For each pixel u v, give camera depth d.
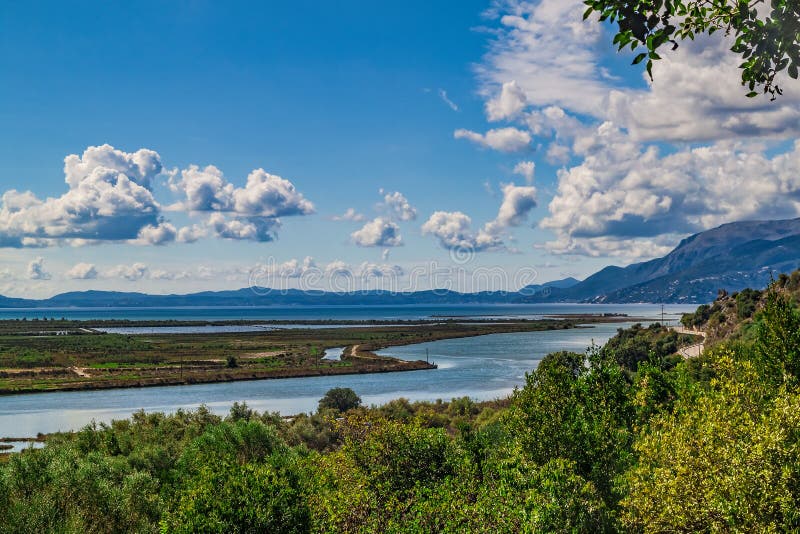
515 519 16.61
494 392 110.56
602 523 19.39
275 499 21.84
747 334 78.75
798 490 13.74
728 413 16.31
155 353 195.88
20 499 26.81
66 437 59.19
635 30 7.02
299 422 68.00
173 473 41.75
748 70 7.72
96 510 29.38
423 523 18.09
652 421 21.92
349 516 20.83
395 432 25.86
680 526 15.02
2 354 185.75
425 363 155.88
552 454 24.56
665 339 135.75
